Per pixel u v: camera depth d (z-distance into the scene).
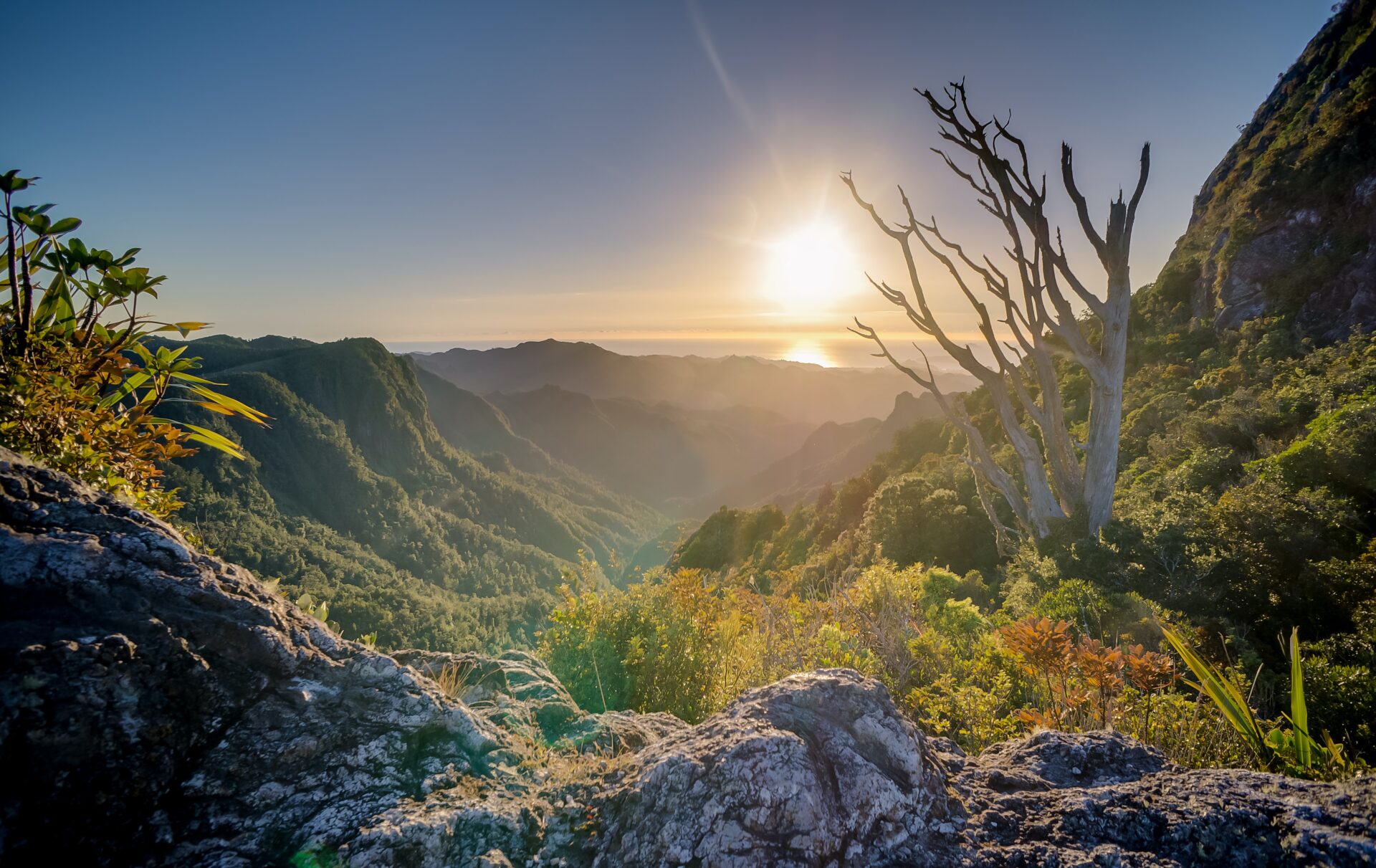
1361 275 32.47
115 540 1.44
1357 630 7.07
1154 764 1.75
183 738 1.26
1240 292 39.81
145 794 1.17
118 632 1.28
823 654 4.52
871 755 1.58
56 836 1.07
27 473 1.47
